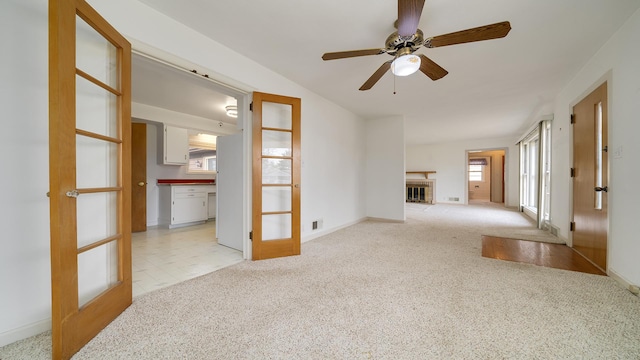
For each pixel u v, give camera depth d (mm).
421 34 1886
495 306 1703
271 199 3068
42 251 1437
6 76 1323
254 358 1214
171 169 5074
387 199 5160
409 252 3010
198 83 2406
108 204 1686
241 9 1876
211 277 2252
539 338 1354
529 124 5691
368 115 5023
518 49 2391
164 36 1939
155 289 2006
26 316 1385
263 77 2822
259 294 1904
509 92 3596
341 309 1674
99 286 1637
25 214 1380
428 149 8750
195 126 5191
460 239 3656
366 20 2000
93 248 1538
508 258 2773
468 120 5340
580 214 2906
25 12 1375
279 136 3119
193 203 4902
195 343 1329
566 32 2115
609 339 1340
